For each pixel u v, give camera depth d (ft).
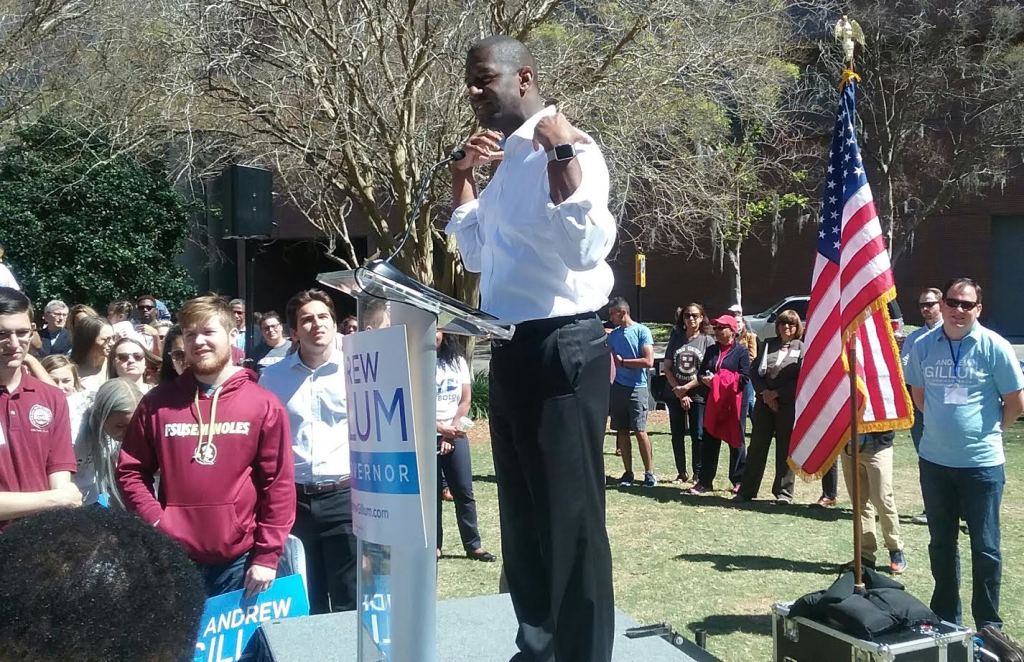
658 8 39.68
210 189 67.41
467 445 24.23
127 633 3.34
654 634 11.50
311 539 16.06
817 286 17.95
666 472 35.63
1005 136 88.69
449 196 44.24
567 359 8.22
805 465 17.69
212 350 12.92
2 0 53.93
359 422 7.40
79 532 3.56
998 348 16.99
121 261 60.64
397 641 7.14
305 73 39.81
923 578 21.81
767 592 21.02
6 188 58.54
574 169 7.69
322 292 16.53
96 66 47.39
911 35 82.38
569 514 8.24
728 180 52.39
